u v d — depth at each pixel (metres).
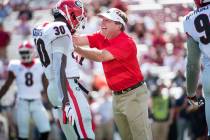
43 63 19.59
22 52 34.81
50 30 18.98
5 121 38.38
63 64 18.86
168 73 41.84
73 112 18.70
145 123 21.48
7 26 50.84
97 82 39.38
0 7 52.34
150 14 50.97
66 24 19.48
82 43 21.56
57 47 18.92
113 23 20.95
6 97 41.69
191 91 19.06
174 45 45.91
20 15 51.44
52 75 19.47
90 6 49.66
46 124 35.00
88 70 41.47
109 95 38.81
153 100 38.31
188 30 18.42
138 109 21.34
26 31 50.06
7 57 48.03
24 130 35.28
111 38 21.08
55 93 19.52
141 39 47.84
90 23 46.66
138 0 52.22
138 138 21.55
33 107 35.03
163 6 51.44
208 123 18.14
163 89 38.44
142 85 21.41
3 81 42.97
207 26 18.02
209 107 18.06
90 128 19.45
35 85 35.03
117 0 50.47
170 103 38.16
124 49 20.83
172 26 49.50
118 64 21.00
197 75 18.77
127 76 21.12
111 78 21.30
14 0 53.25
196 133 37.44
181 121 37.88
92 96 39.00
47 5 52.62
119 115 21.66
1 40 47.06
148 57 44.12
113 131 38.59
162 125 38.09
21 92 35.19
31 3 53.09
